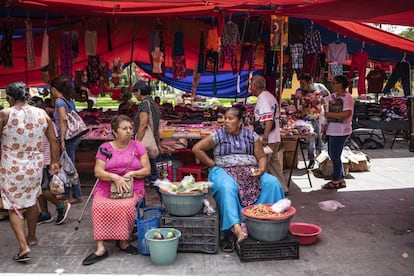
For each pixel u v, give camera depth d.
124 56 11.70
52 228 4.83
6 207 3.78
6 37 7.39
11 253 4.14
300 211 5.44
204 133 6.52
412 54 10.06
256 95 5.86
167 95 20.23
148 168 4.20
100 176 4.04
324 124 6.85
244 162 4.30
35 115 3.81
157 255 3.76
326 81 10.30
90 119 8.66
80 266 3.82
